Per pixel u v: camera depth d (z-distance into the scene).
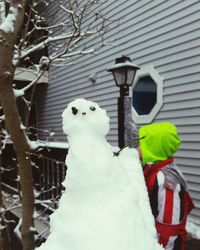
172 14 5.98
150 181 1.89
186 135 5.72
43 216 5.04
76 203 0.93
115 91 7.86
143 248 0.83
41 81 10.84
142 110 6.90
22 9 2.62
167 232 1.78
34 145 3.10
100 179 0.94
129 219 0.87
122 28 7.36
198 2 5.42
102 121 1.06
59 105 10.62
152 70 6.44
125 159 1.50
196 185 5.49
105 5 7.83
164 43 6.20
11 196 6.31
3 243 4.04
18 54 3.15
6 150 7.54
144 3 6.66
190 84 5.66
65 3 7.18
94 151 0.99
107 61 8.03
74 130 1.04
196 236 4.51
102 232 0.84
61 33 7.07
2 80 2.65
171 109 6.03
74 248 0.83
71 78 9.80
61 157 5.14
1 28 2.55
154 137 2.00
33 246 3.29
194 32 5.54
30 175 3.15
